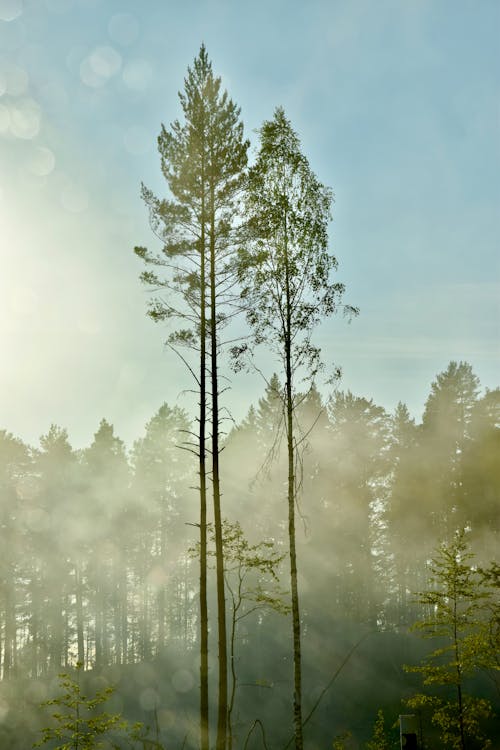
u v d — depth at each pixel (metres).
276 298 19.27
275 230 19.44
